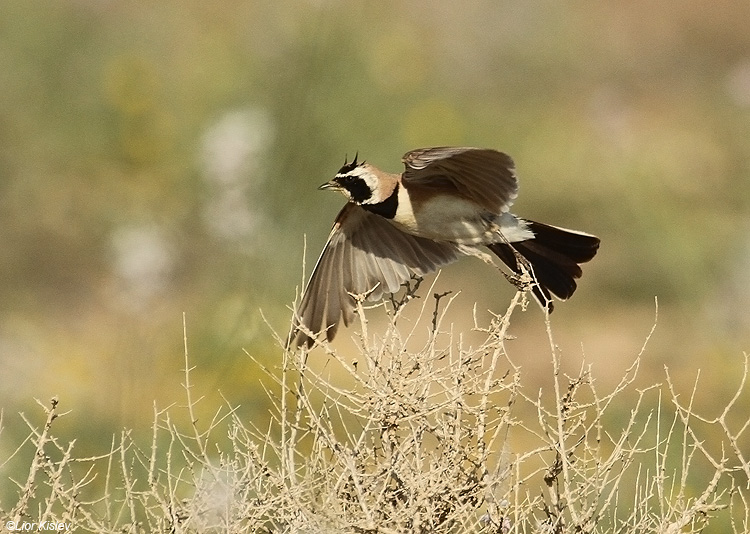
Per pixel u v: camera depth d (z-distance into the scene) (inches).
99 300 633.0
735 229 681.0
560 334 620.7
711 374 537.0
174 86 780.6
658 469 266.5
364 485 247.1
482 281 664.4
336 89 669.9
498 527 243.1
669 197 743.1
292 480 245.8
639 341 602.2
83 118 742.5
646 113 944.9
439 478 243.1
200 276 557.9
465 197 322.7
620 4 1146.0
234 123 598.5
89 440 397.7
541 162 802.2
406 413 249.6
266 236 530.9
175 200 660.1
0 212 697.0
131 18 931.3
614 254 706.2
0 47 792.3
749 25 1121.4
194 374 438.0
